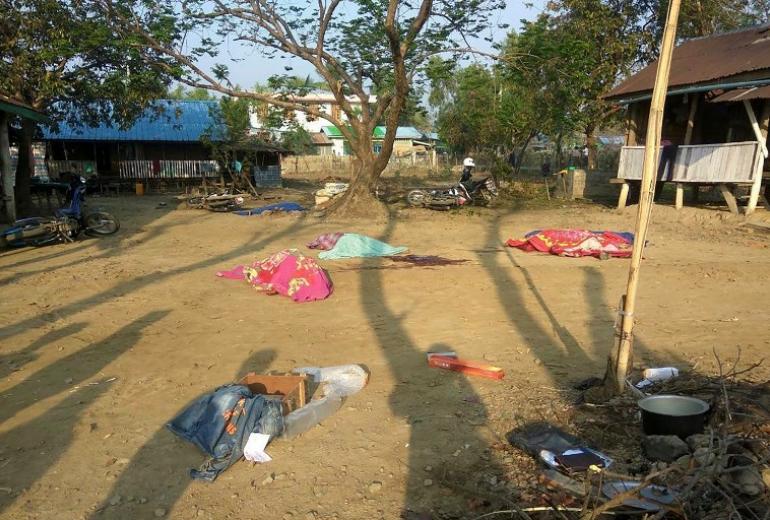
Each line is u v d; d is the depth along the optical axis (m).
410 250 11.85
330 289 8.35
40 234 11.98
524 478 3.57
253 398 4.25
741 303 7.61
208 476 3.69
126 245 12.28
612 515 3.06
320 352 5.99
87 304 7.74
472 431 4.23
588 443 3.95
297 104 17.86
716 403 4.18
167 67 15.94
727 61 15.93
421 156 52.09
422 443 4.09
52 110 20.19
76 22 16.05
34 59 16.03
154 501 3.49
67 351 6.01
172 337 6.45
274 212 17.72
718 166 14.98
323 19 16.42
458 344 6.20
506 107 26.53
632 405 4.36
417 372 5.41
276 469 3.81
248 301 7.92
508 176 23.88
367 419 4.47
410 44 15.48
